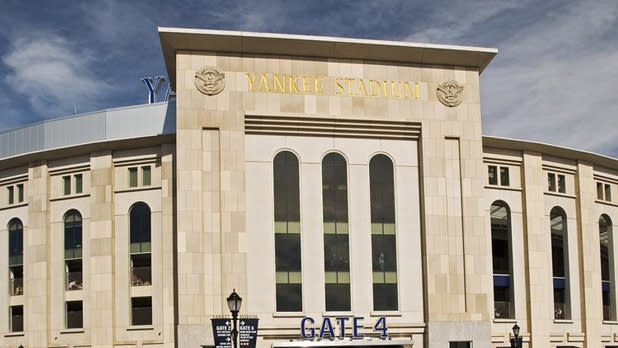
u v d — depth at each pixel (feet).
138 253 180.24
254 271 166.20
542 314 192.13
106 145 183.73
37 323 184.44
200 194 164.45
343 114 173.68
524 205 195.93
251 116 169.27
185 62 168.66
